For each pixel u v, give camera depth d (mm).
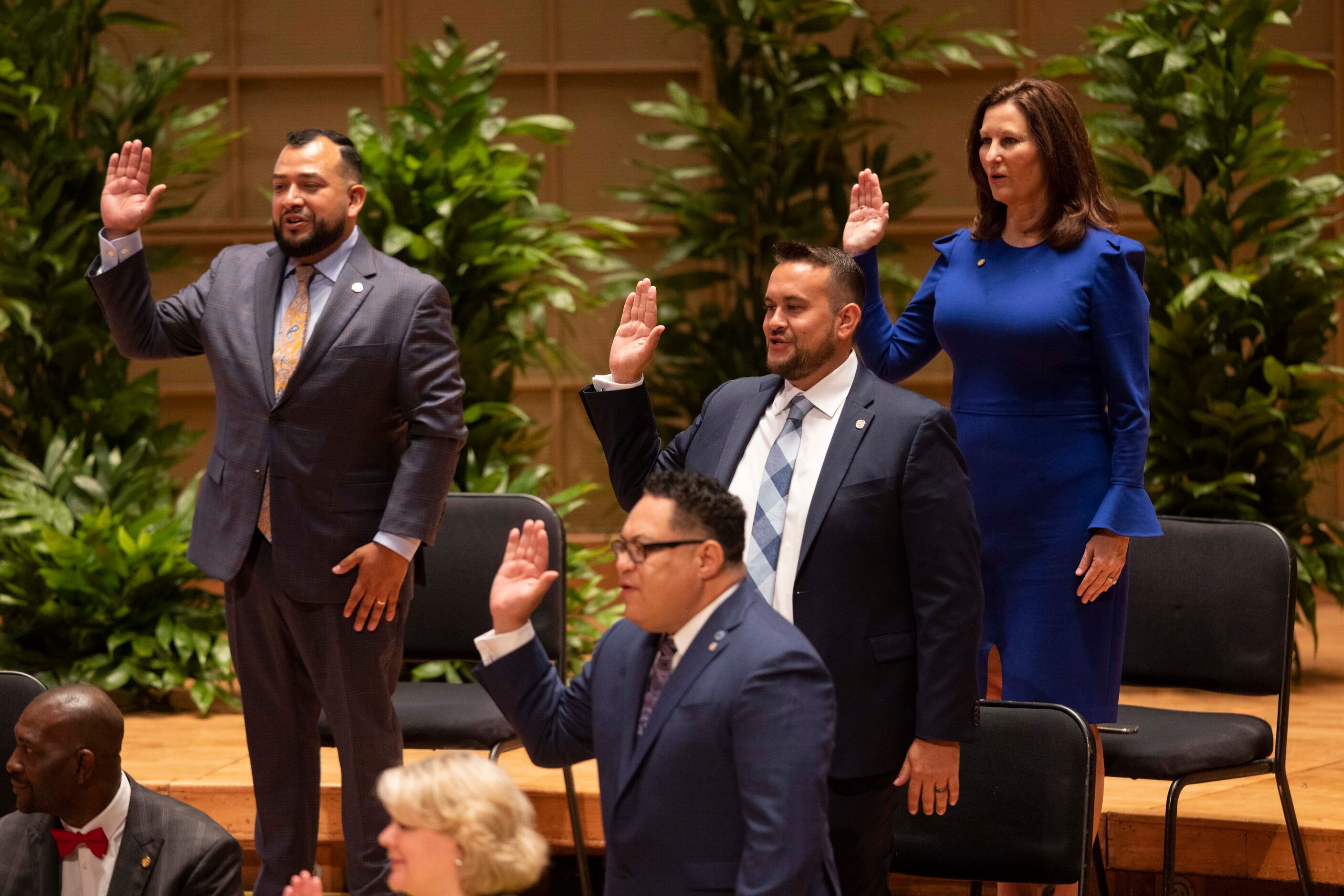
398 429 11062
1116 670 10797
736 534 7609
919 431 8969
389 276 10953
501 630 8203
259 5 24953
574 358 21172
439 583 13578
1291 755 14828
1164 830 12656
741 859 7336
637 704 7738
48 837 9555
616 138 25094
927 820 10203
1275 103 18938
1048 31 24391
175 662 17250
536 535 8234
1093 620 10578
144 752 15188
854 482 8953
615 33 25000
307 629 10781
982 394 10750
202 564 10891
